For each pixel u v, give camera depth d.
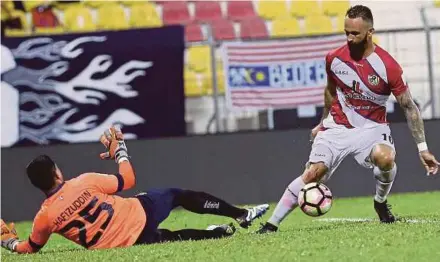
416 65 54.16
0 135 50.50
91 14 64.38
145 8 64.94
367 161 30.02
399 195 49.31
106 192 28.19
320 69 51.38
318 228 30.67
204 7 65.19
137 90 50.78
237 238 27.59
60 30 62.97
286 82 51.34
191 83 55.72
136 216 28.09
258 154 50.75
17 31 61.53
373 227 28.98
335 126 30.11
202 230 28.91
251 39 51.66
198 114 55.09
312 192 28.62
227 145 50.72
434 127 50.59
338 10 64.25
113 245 27.81
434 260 22.03
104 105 50.69
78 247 32.03
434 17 59.34
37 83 50.62
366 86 29.31
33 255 27.91
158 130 50.81
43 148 50.44
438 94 52.88
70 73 50.66
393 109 51.69
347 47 29.56
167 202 28.77
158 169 50.62
